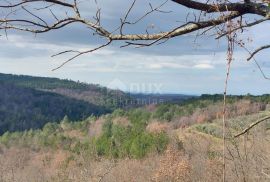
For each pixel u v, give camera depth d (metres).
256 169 3.45
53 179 20.12
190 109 49.97
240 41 2.04
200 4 2.09
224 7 2.08
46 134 79.75
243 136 3.21
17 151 63.28
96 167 13.26
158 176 15.43
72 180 16.42
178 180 12.01
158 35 2.18
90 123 79.25
